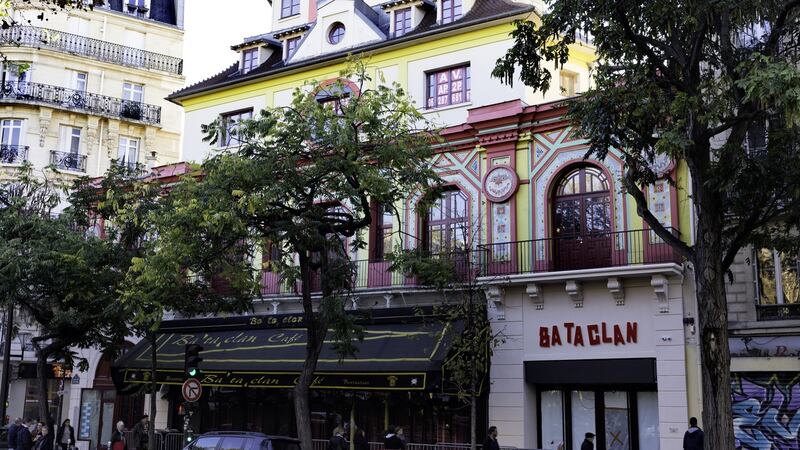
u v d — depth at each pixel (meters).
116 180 23.91
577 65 25.89
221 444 16.09
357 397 24.11
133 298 18.56
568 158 22.56
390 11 27.39
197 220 17.06
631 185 15.05
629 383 20.70
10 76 36.69
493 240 23.27
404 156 17.61
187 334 27.70
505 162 23.52
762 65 13.46
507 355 22.19
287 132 17.78
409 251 21.16
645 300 20.61
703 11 13.62
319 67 27.56
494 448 19.14
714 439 13.05
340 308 17.75
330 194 18.38
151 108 39.50
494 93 24.12
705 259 13.80
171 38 41.44
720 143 19.97
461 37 24.94
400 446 18.66
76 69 38.12
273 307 26.22
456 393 21.41
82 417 32.25
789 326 18.88
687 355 19.91
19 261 21.38
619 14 14.52
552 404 21.95
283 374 23.53
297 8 31.23
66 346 24.88
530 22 15.68
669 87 15.18
